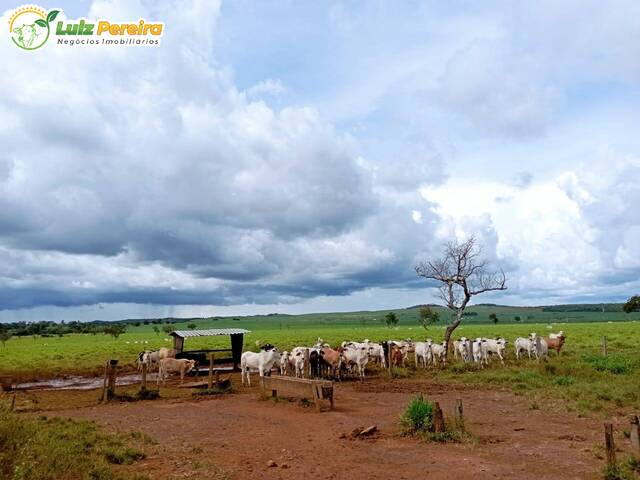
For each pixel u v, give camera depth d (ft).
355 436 40.50
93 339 304.30
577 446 37.37
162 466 32.58
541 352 104.73
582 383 66.23
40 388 87.71
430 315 369.91
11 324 584.40
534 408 53.31
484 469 31.50
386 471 31.19
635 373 74.02
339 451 36.09
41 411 56.80
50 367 123.03
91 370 116.26
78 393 78.02
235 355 110.32
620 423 45.01
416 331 283.79
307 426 45.44
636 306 288.10
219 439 40.63
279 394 65.46
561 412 50.85
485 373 82.79
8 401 64.54
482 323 469.16
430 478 29.76
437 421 40.42
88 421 46.96
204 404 60.39
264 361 77.61
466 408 54.08
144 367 69.05
